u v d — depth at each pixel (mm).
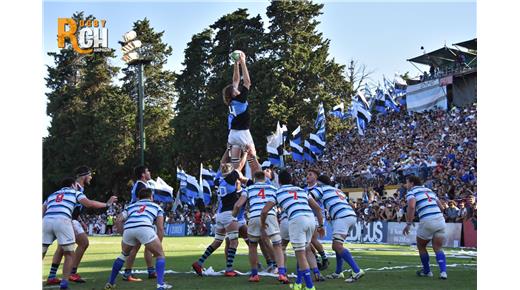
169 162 49375
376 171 32812
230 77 44000
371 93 50531
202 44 49656
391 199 24703
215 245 11031
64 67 59406
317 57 45156
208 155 45844
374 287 9031
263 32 46812
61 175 53156
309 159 37406
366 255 16281
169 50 57750
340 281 9891
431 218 10398
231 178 10812
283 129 38344
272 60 44156
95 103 55969
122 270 11930
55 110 56500
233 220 10914
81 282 10008
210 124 45812
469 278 10320
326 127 44250
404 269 12000
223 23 47250
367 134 40438
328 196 10391
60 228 8953
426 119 37094
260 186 10273
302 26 46469
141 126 33500
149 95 56156
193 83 49312
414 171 29875
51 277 9859
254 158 10852
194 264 10984
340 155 39219
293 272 11438
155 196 29719
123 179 52875
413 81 45906
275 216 9930
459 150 29234
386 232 23734
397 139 36406
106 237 31047
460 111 34938
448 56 41625
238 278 10539
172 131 53156
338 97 45781
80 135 53250
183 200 35906
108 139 50750
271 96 42781
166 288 9055
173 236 32656
